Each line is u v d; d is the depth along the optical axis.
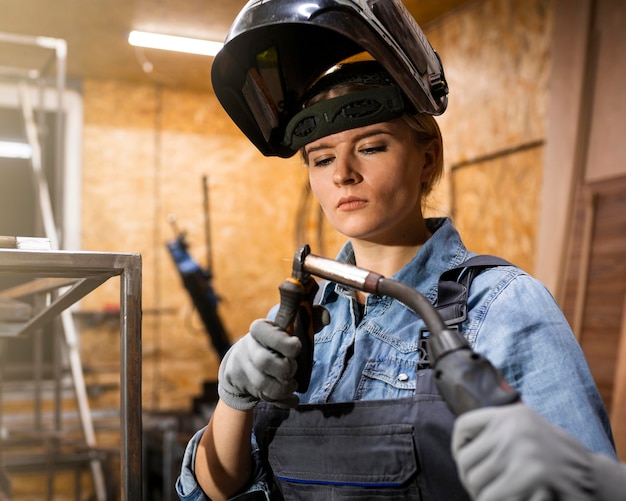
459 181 4.00
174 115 5.39
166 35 4.20
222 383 0.84
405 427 0.79
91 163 5.16
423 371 0.82
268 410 0.94
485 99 3.77
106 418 4.64
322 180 0.89
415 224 0.94
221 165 5.50
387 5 0.82
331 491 0.85
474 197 3.86
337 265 0.76
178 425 4.27
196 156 5.43
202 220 5.43
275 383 0.75
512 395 0.56
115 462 4.61
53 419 4.43
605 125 2.91
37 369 4.04
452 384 0.58
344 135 0.86
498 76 3.66
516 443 0.52
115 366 4.96
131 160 5.26
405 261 0.93
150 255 5.28
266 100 0.96
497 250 3.66
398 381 0.84
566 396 0.73
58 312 1.12
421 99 0.84
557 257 3.10
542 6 3.33
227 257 5.50
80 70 4.97
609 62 2.92
